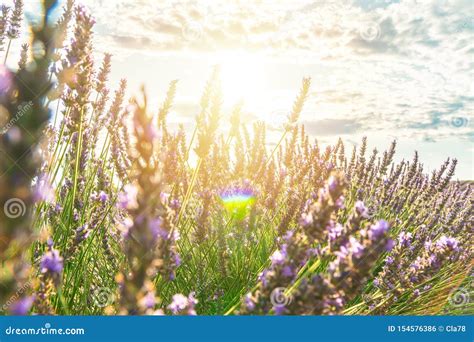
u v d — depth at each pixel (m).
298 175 4.71
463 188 7.56
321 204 1.85
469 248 5.07
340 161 6.55
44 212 2.86
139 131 0.99
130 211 1.08
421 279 3.25
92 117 4.03
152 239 1.11
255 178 4.66
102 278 3.23
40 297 1.73
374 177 6.61
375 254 1.76
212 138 2.64
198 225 3.29
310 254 2.07
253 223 4.17
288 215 3.59
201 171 3.74
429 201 6.70
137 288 1.14
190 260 3.66
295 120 4.28
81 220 3.25
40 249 2.54
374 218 5.52
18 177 0.85
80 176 3.56
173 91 3.45
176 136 3.42
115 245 3.76
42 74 0.86
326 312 1.77
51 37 0.88
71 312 2.53
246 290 3.44
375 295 3.52
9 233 0.86
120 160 4.13
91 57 2.84
